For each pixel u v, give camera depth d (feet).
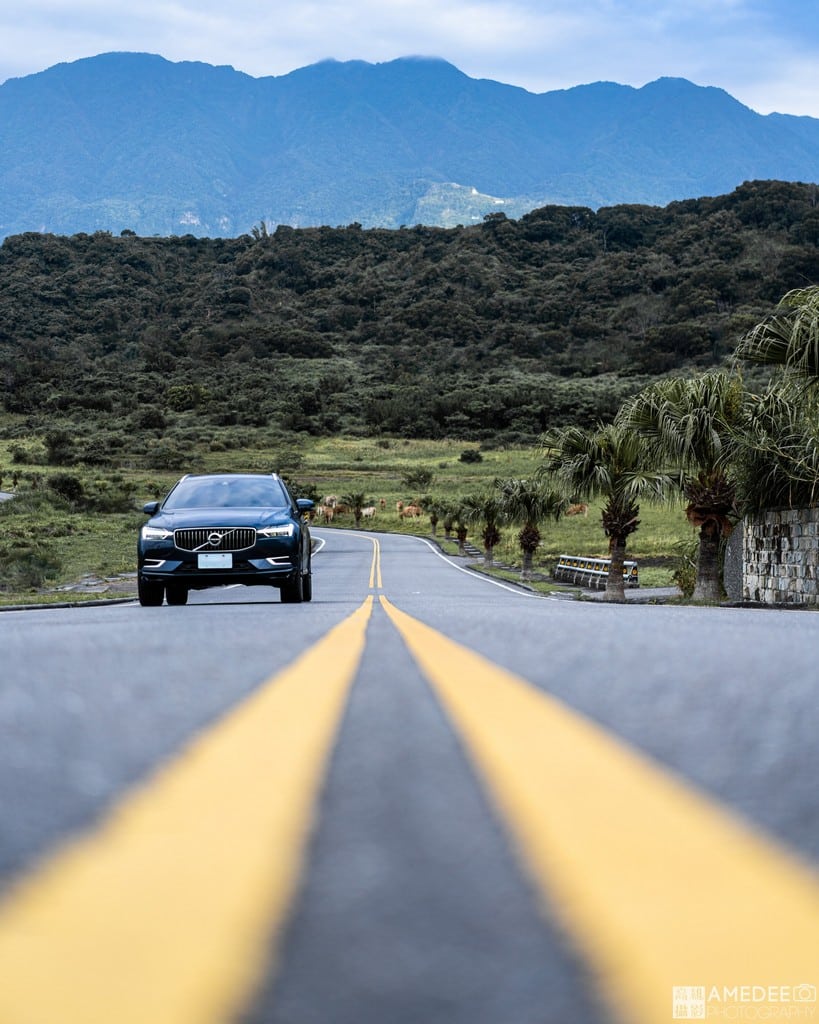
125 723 7.16
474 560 200.75
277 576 41.91
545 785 4.51
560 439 92.38
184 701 8.55
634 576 121.08
